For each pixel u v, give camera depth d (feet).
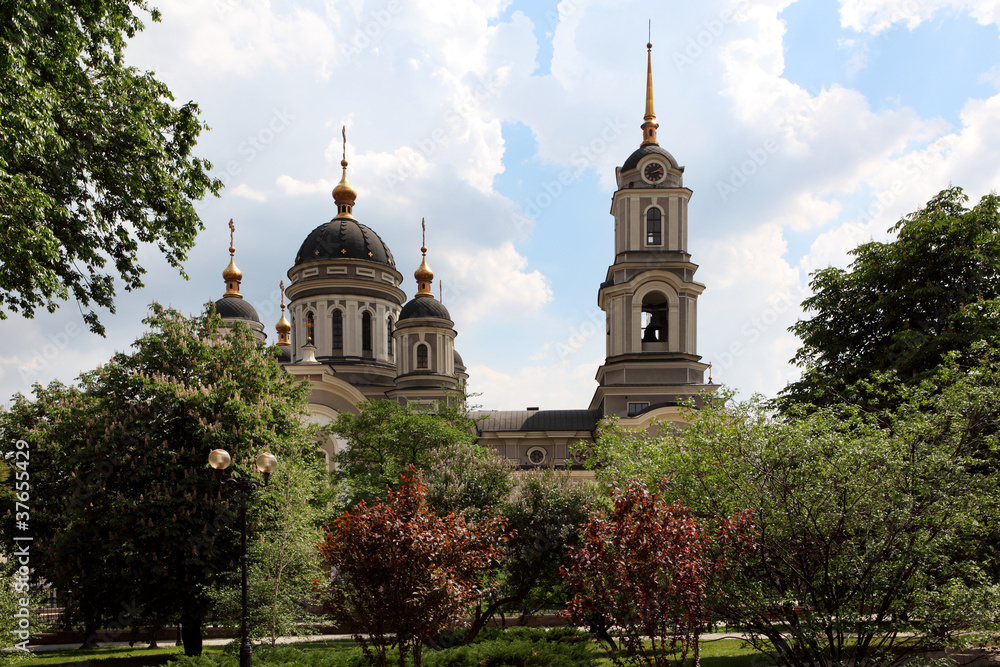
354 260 169.58
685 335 141.59
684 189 145.07
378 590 42.80
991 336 57.82
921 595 37.68
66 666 68.74
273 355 83.41
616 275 146.00
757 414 45.78
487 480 75.87
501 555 58.44
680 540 35.19
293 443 78.84
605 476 66.23
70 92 49.24
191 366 75.77
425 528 43.96
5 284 48.21
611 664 51.49
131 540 65.00
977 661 45.47
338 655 56.13
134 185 54.60
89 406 77.15
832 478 39.24
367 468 108.58
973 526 40.11
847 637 46.88
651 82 151.33
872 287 75.25
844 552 39.63
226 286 198.90
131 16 54.08
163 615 69.21
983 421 41.93
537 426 160.25
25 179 45.98
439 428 106.83
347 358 165.58
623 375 141.18
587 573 36.19
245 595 51.39
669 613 34.45
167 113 56.65
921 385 46.85
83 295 58.85
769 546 40.24
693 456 46.09
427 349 155.02
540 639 62.13
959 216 69.51
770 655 41.55
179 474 69.87
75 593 70.79
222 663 56.85
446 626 43.96
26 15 43.34
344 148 182.60
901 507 38.63
